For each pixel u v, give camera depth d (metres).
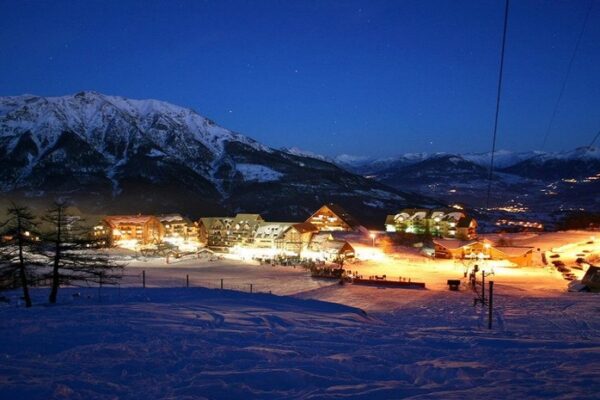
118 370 14.39
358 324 29.47
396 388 12.48
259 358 16.23
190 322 25.42
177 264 86.69
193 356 16.25
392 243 111.69
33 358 15.80
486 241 94.44
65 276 38.34
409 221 128.38
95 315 26.23
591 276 59.22
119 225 119.00
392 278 69.81
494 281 67.62
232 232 121.69
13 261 38.91
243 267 83.06
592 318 37.91
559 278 71.38
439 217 124.56
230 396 11.97
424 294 56.31
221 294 42.62
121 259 89.88
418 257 93.50
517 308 44.59
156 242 122.31
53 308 30.22
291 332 23.69
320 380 13.52
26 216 37.16
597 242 102.62
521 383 12.93
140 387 12.72
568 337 26.84
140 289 45.81
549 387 12.29
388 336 23.45
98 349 16.81
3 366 14.46
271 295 43.47
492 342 21.42
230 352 16.92
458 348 20.25
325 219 130.00
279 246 112.12
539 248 97.12
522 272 77.62
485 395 11.53
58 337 19.41
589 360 16.77
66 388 12.18
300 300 40.72
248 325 25.67
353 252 95.06
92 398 11.70
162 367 14.82
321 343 20.14
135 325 22.80
